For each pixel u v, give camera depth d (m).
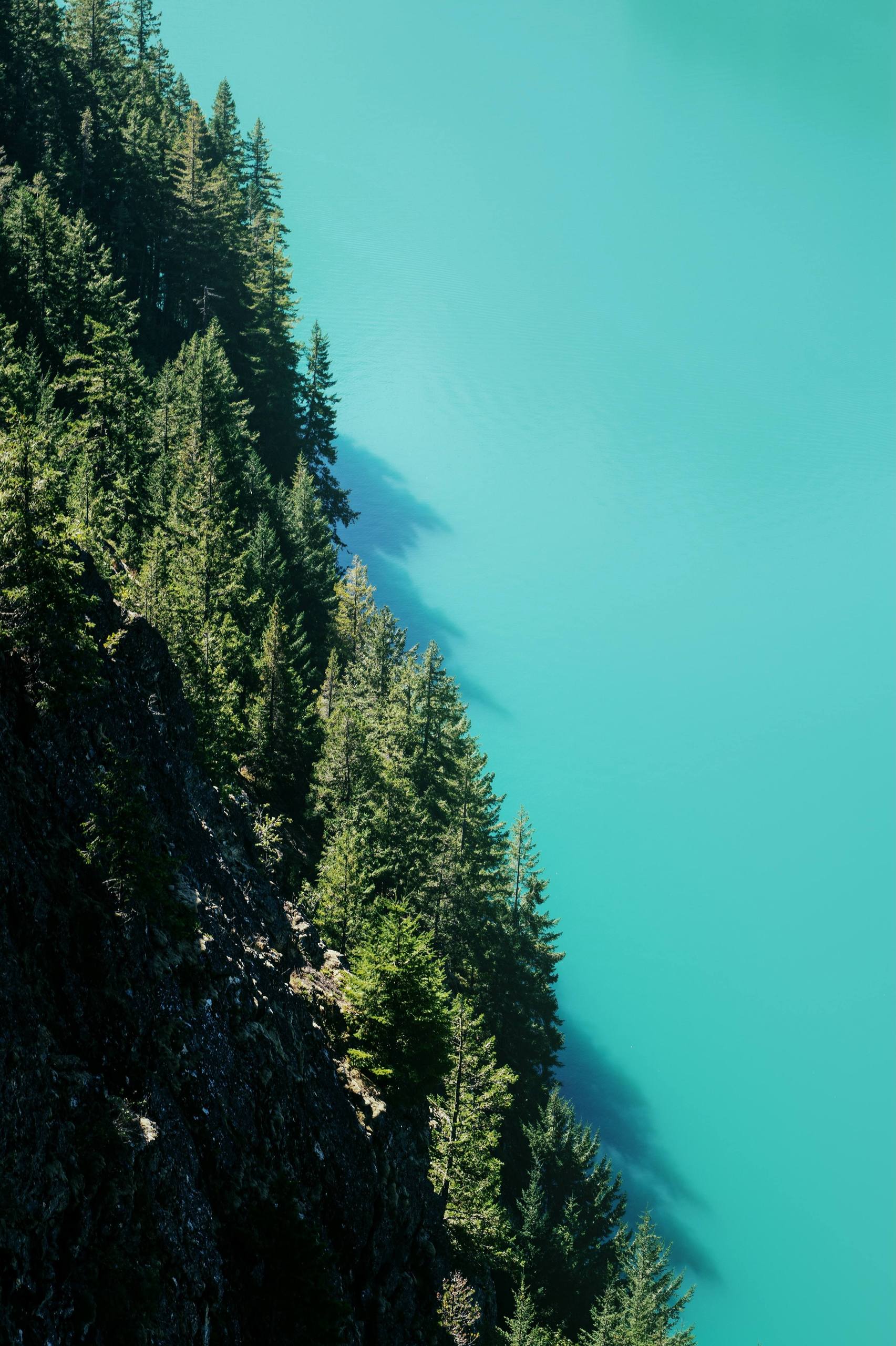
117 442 57.03
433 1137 38.25
